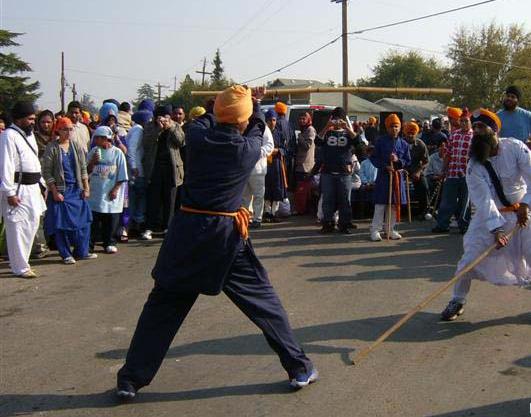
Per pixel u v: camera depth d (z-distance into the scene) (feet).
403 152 30.58
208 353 16.05
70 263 26.40
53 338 17.38
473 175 17.44
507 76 159.12
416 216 39.22
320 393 13.57
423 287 21.94
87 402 13.35
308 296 21.03
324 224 32.71
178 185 31.42
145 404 13.24
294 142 39.11
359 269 24.76
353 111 105.09
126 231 31.32
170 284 12.99
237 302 13.64
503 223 16.94
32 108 23.99
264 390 13.79
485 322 18.12
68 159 26.13
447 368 14.83
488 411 12.60
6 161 23.27
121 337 17.40
